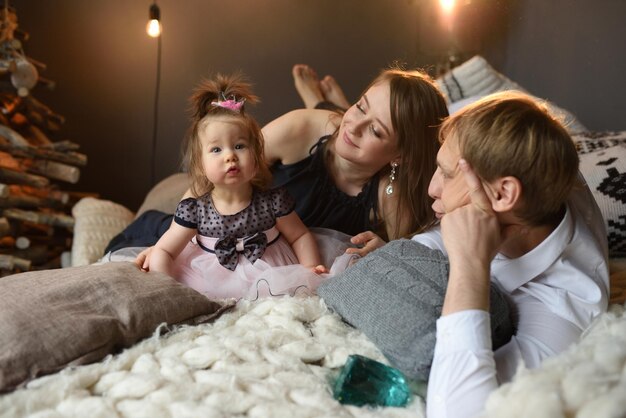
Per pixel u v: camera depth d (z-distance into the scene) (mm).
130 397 966
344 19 2725
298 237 1530
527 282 1136
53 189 2305
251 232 1469
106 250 1919
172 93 2740
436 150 1586
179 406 926
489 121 1023
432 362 1012
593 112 2506
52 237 2283
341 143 1567
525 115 1017
